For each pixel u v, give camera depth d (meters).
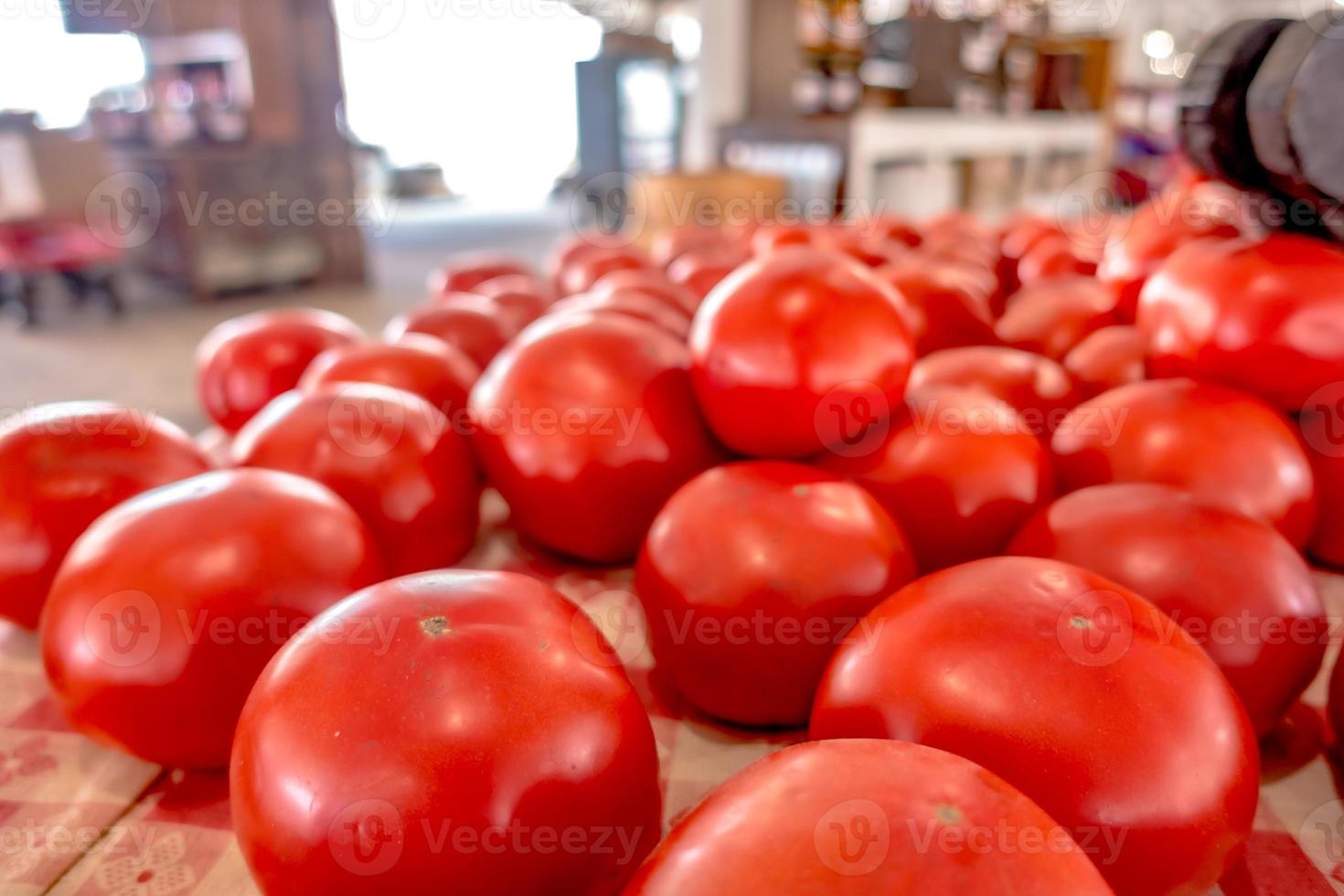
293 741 0.16
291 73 1.32
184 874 0.20
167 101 1.46
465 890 0.16
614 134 1.75
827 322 0.26
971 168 1.30
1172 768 0.16
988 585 0.18
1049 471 0.29
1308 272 0.29
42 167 1.18
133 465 0.28
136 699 0.21
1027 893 0.12
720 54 1.36
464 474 0.32
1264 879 0.20
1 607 0.28
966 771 0.14
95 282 1.19
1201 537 0.22
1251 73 0.33
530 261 1.54
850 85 1.38
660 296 0.43
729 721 0.26
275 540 0.22
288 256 1.36
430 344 0.37
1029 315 0.42
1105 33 1.59
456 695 0.16
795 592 0.23
